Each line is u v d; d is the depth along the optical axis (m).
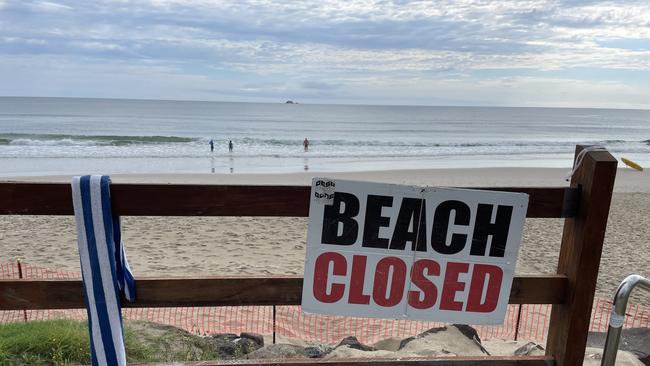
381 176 23.25
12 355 3.51
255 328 5.80
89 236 2.27
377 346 4.60
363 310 2.56
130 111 101.19
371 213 2.46
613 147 42.91
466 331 4.61
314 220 2.44
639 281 2.46
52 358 3.50
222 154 30.83
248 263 9.04
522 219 2.50
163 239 10.58
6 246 9.97
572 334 2.59
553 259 10.11
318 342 5.18
